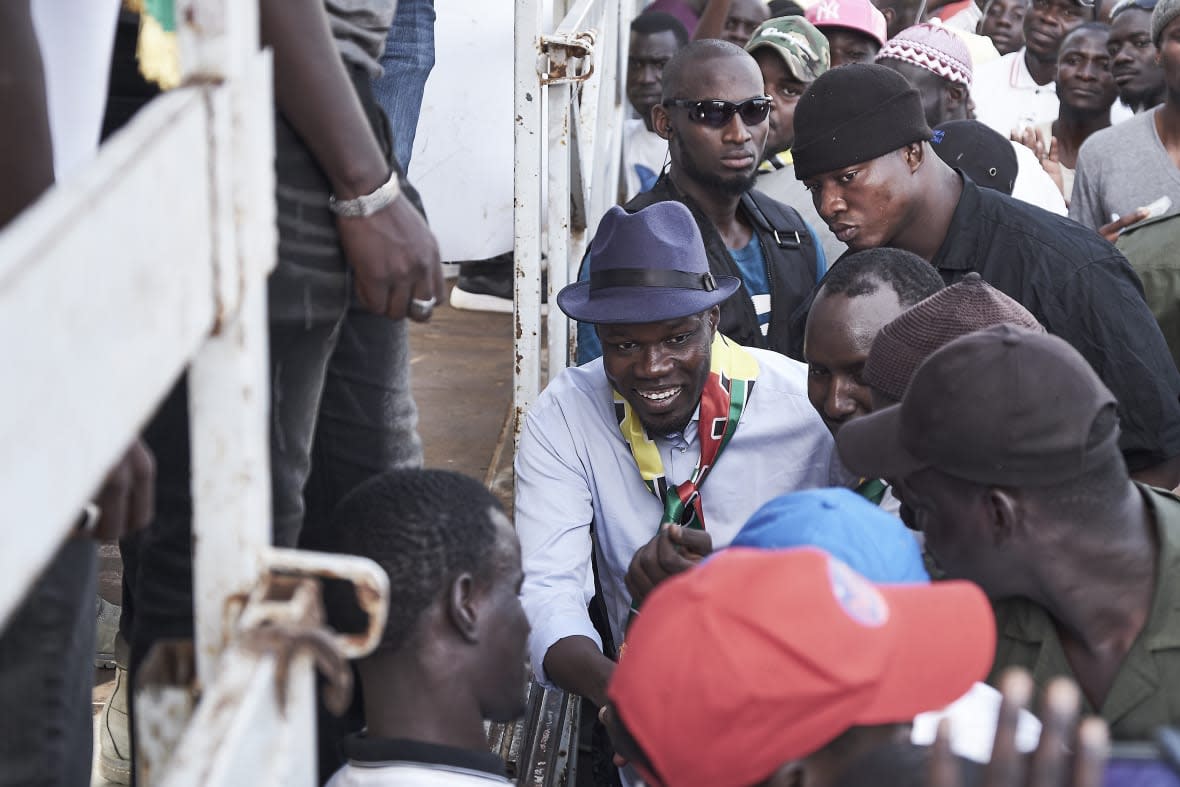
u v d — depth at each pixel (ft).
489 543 5.11
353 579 3.31
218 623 3.32
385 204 5.13
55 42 4.40
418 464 6.63
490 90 13.84
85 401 2.29
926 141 9.43
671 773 3.78
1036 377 4.83
